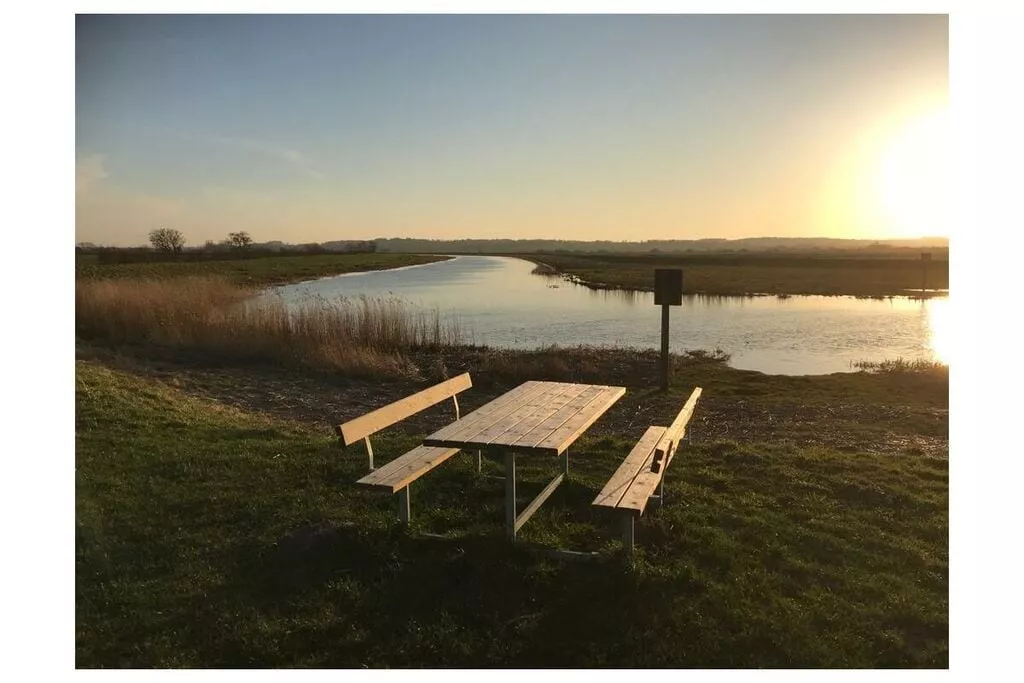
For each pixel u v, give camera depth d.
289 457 6.61
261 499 5.45
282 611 3.89
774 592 4.08
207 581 4.21
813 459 6.62
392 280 48.34
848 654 3.56
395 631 3.72
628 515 4.30
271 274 48.62
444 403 10.09
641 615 3.80
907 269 57.50
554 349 14.80
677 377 12.52
